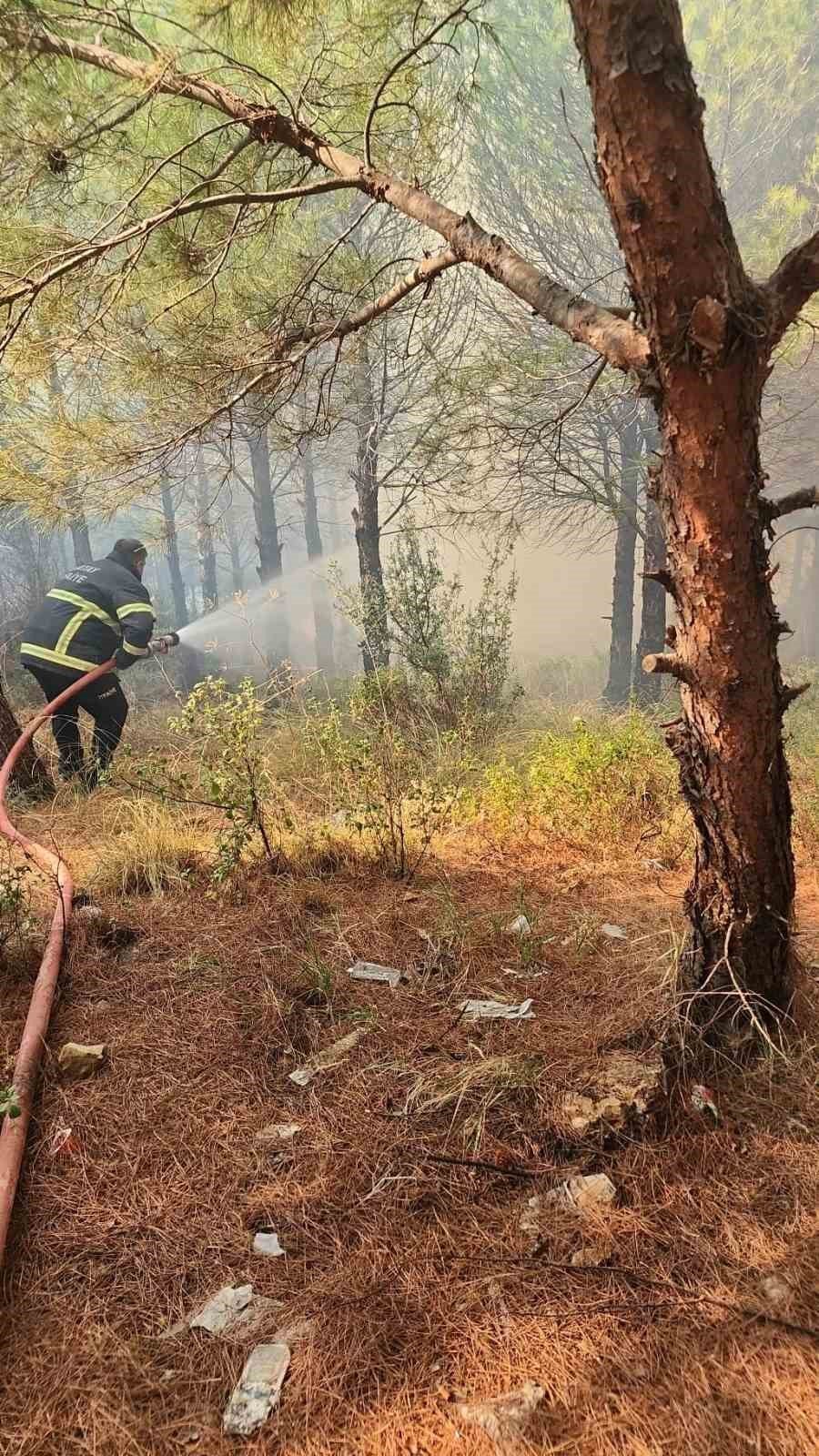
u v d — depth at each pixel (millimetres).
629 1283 1610
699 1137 1992
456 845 3967
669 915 3193
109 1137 2070
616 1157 1935
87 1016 2584
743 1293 1581
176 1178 1935
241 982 2740
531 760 4785
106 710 5742
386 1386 1434
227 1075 2289
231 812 3523
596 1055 2238
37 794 5180
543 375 4715
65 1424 1396
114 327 3240
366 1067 2285
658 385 1815
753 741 2037
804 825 4020
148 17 2352
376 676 6039
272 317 3459
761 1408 1370
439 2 2713
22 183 2576
